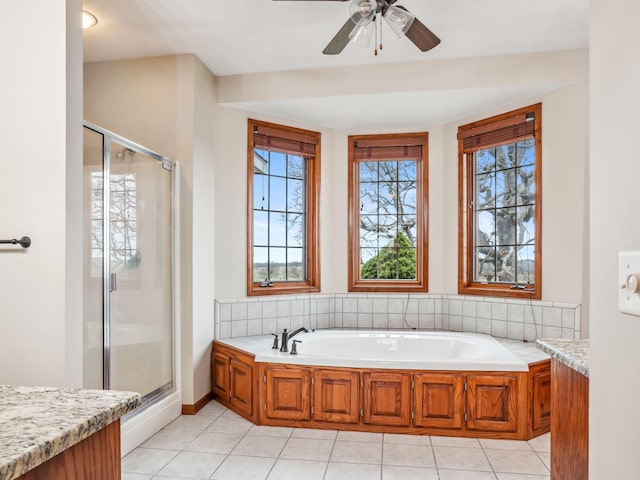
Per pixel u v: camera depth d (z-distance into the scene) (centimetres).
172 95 355
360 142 459
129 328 287
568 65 348
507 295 395
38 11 212
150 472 252
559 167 361
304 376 316
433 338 394
